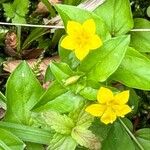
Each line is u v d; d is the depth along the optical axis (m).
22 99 0.07
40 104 0.07
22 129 0.07
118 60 0.07
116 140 0.07
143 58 0.07
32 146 0.07
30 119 0.07
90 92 0.07
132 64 0.07
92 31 0.06
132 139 0.07
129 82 0.07
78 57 0.06
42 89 0.07
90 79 0.07
